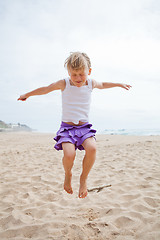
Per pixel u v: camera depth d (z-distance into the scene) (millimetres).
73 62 2203
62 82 2479
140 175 4598
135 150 7641
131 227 2479
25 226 2605
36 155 7715
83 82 2357
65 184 2389
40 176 4898
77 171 5293
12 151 8727
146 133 24016
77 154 7980
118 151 7695
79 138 2369
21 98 2557
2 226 2699
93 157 2268
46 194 3779
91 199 3426
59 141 2342
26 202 3492
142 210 2922
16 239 2355
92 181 4379
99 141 11586
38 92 2520
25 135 18891
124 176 4582
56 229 2502
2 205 3396
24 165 6109
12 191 3986
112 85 2750
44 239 2309
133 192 3582
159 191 3568
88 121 2529
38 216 2953
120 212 2857
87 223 2584
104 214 2861
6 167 5891
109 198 3420
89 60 2420
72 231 2439
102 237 2297
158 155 6527
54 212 3012
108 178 4516
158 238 2184
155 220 2566
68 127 2422
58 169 5551
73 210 3037
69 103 2467
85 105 2494
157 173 4617
